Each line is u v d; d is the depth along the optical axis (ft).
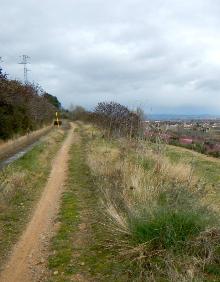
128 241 24.03
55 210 35.14
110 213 27.25
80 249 25.22
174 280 19.01
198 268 20.76
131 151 57.11
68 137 133.08
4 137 85.66
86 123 232.12
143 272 20.85
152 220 24.08
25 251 25.62
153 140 52.49
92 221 30.68
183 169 43.73
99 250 24.68
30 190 43.32
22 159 64.08
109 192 36.40
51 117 220.43
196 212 25.11
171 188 33.19
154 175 40.09
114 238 25.59
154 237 23.29
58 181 49.39
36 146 85.76
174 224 23.56
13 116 91.97
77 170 57.06
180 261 21.26
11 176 46.52
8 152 78.18
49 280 21.44
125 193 33.30
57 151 85.35
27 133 109.29
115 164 49.19
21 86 111.96
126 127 74.28
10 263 23.90
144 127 55.21
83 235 27.81
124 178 40.14
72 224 30.37
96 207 34.73
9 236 28.43
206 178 51.03
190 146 90.02
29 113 120.88
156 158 46.26
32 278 21.89
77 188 44.32
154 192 32.68
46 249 25.75
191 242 22.44
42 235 28.45
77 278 21.43
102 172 46.88
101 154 63.16
